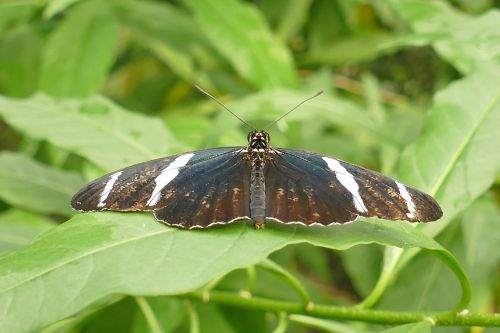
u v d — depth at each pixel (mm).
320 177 272
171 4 448
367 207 265
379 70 510
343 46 448
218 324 344
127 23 392
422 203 264
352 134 406
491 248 326
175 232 262
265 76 364
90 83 368
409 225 271
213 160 279
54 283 248
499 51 320
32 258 253
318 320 294
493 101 306
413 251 289
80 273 250
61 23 383
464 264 331
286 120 333
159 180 274
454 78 406
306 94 339
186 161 279
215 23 367
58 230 262
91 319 340
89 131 317
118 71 462
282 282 342
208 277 249
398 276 329
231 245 258
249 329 346
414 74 499
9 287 247
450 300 324
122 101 429
